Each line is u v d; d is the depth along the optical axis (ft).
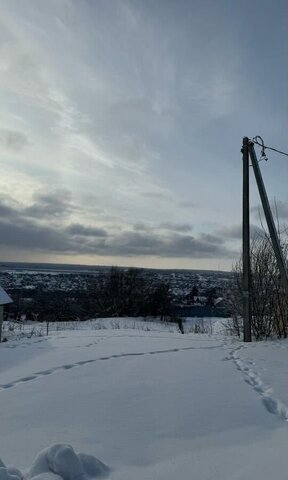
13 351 33.30
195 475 11.46
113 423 15.75
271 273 46.26
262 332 45.16
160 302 188.85
